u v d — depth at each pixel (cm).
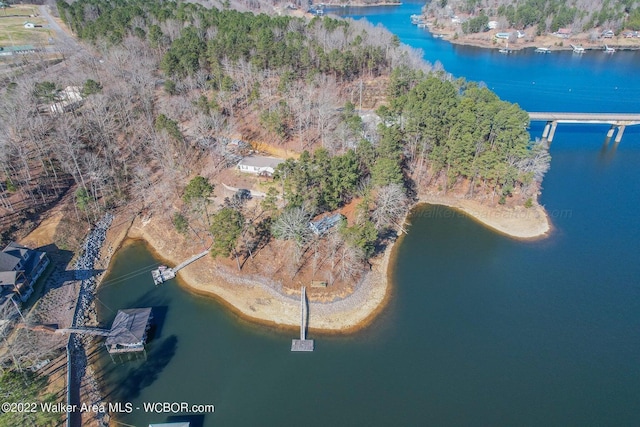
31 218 9912
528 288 9162
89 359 7469
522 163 10956
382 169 9938
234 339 7931
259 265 9156
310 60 14900
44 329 7706
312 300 8475
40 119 11231
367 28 19475
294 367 7450
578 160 14288
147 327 7962
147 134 12344
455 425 6594
